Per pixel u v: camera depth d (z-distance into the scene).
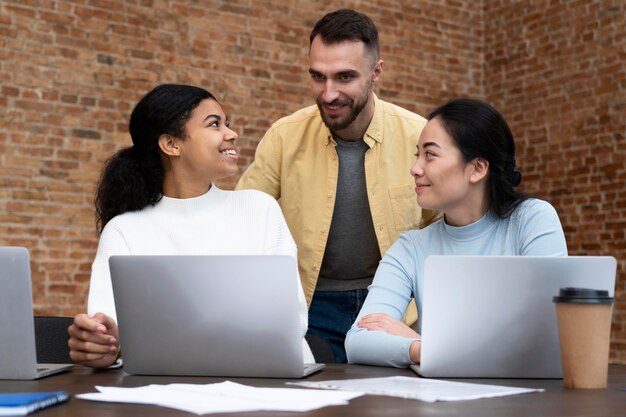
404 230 3.02
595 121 7.27
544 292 1.75
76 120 6.32
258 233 2.50
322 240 3.04
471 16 8.28
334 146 3.02
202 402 1.30
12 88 6.09
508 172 2.33
